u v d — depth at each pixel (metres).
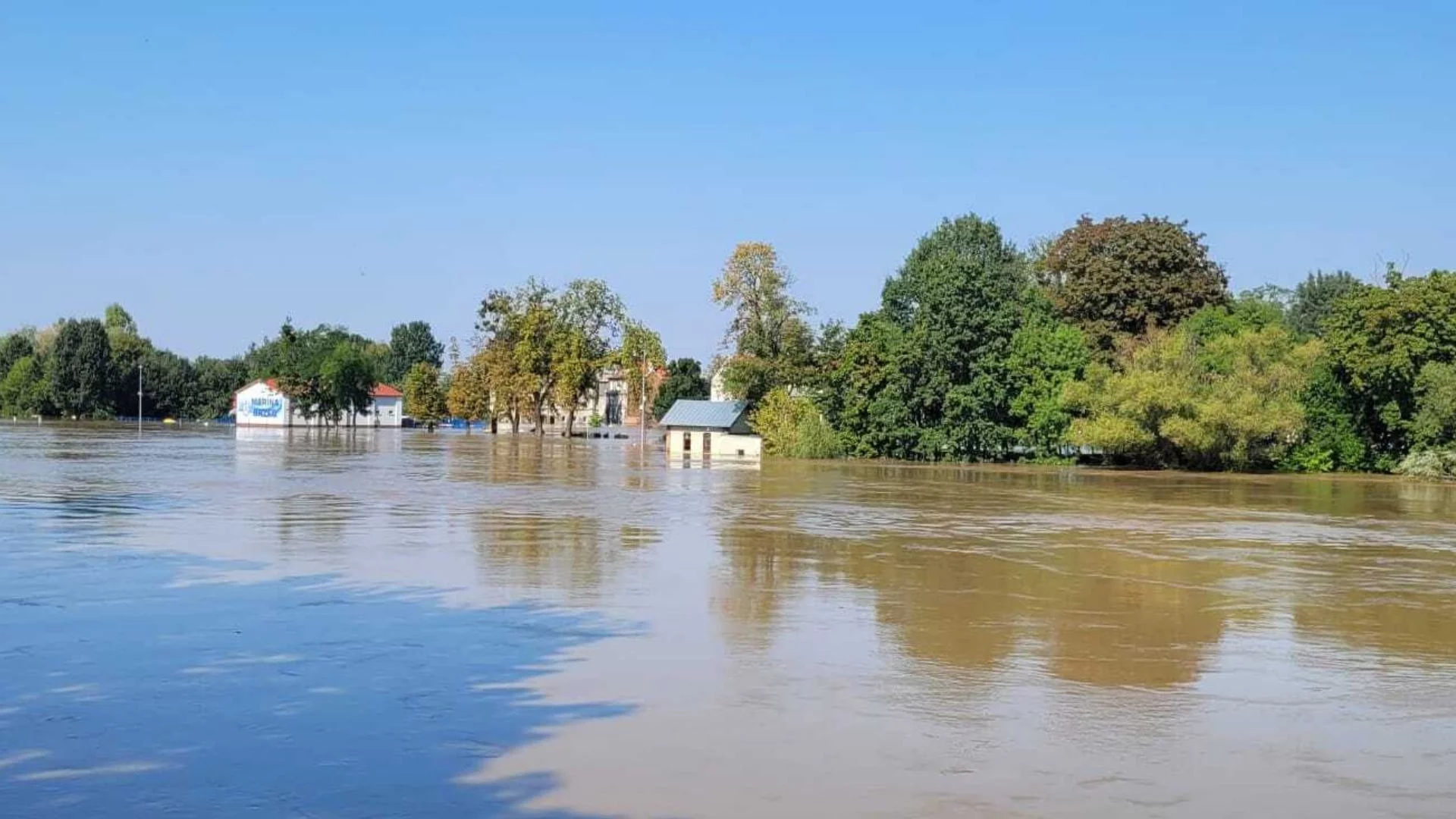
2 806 8.64
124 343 174.12
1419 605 19.36
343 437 106.12
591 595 18.36
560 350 114.75
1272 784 9.69
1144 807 9.05
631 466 60.78
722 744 10.45
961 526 31.47
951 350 74.75
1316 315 123.56
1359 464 69.94
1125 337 79.38
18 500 33.62
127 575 19.66
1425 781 9.85
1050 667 13.92
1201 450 67.38
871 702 12.04
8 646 14.08
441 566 21.23
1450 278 66.50
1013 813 8.83
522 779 9.41
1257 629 16.86
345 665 13.29
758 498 40.03
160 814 8.53
